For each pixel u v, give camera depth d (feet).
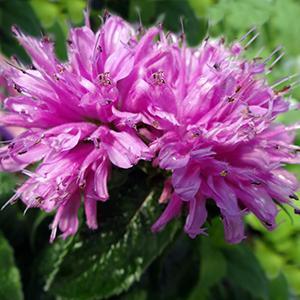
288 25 1.06
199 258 0.57
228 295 0.60
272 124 0.39
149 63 0.37
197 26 0.79
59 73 0.36
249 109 0.36
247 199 0.35
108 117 0.37
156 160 0.36
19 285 0.49
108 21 0.39
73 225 0.37
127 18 0.74
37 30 0.68
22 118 0.37
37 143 0.37
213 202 0.37
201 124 0.36
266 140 0.37
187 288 0.56
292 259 0.87
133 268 0.41
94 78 0.37
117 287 0.41
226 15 0.99
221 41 0.42
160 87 0.35
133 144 0.35
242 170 0.35
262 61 0.41
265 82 0.40
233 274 0.60
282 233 0.87
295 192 0.38
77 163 0.36
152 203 0.40
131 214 0.40
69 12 0.82
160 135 0.36
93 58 0.37
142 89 0.36
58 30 0.69
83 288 0.42
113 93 0.36
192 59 0.38
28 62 0.64
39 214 0.48
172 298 0.54
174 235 0.41
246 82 0.38
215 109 0.36
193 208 0.35
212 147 0.35
